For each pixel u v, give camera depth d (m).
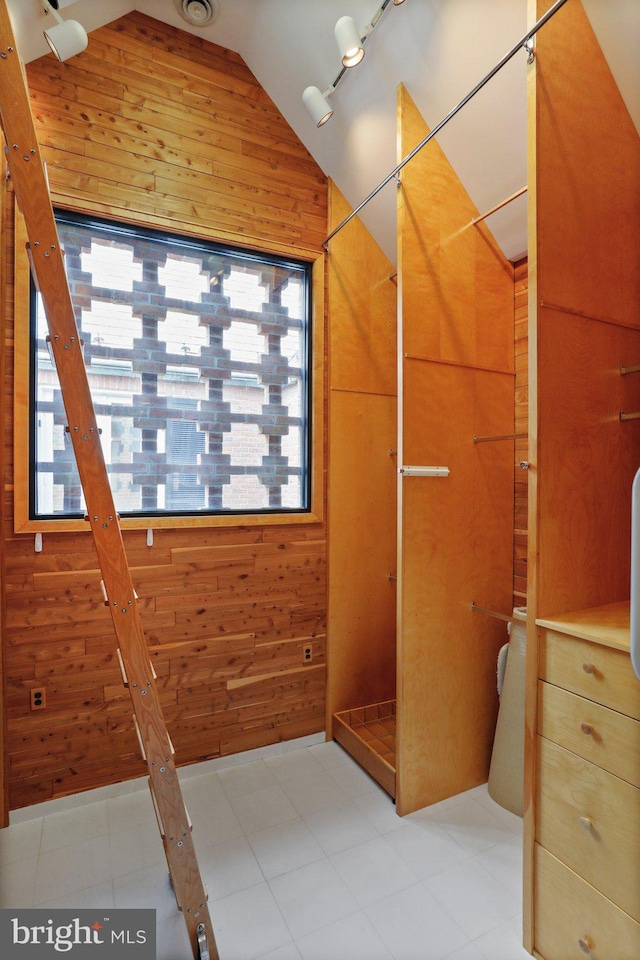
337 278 2.74
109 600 1.32
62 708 2.12
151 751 1.34
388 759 2.35
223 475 2.51
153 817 2.06
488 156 2.08
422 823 2.02
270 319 2.64
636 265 1.75
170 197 2.33
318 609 2.73
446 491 2.20
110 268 2.28
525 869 1.49
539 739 1.48
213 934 1.40
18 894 1.67
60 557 2.12
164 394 2.39
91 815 2.08
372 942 1.49
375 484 2.87
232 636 2.49
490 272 2.36
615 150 1.68
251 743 2.54
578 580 1.57
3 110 1.19
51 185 2.09
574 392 1.56
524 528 2.41
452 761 2.21
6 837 1.94
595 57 1.61
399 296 2.08
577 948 1.34
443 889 1.69
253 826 2.01
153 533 2.32
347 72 2.19
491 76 1.62
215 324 2.51
